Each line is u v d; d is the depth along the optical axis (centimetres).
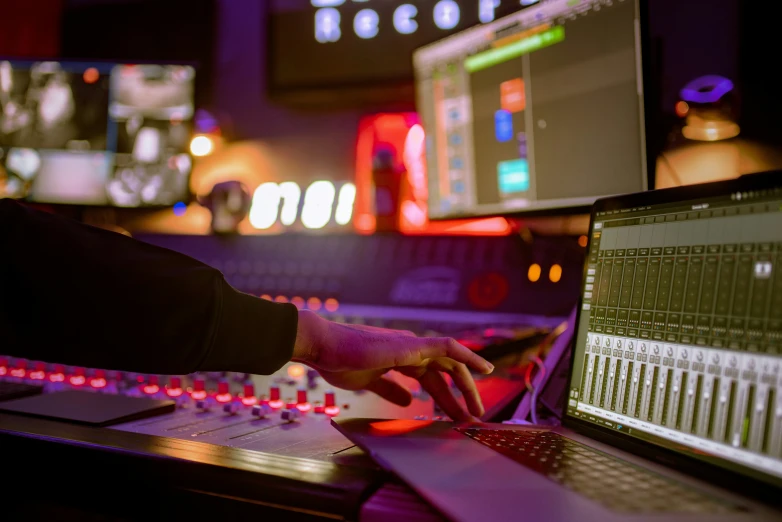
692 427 53
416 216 173
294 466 57
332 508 52
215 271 60
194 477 58
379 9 182
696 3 121
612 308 67
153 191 176
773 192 51
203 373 100
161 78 175
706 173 118
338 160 195
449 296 150
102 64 177
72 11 220
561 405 82
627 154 98
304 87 191
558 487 47
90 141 178
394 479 54
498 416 79
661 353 58
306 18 191
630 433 59
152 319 56
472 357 72
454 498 45
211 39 209
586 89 102
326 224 188
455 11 174
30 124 179
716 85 111
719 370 52
